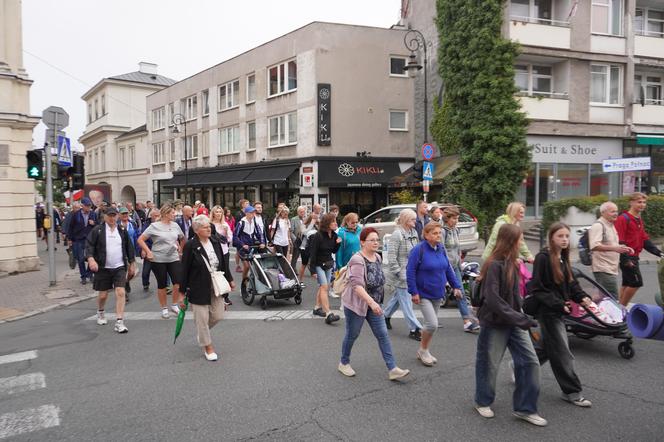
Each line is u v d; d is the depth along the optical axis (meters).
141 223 18.45
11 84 14.67
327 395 5.15
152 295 11.38
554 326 4.81
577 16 21.58
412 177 23.20
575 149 22.12
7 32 14.90
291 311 9.25
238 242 10.95
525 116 19.95
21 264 15.03
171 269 9.01
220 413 4.76
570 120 21.75
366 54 25.41
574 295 4.82
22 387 5.62
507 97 19.83
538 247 18.06
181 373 5.91
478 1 20.03
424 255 5.98
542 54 21.00
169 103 39.91
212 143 34.09
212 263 6.51
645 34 23.88
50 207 12.50
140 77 52.16
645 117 23.09
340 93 24.89
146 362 6.38
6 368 6.35
